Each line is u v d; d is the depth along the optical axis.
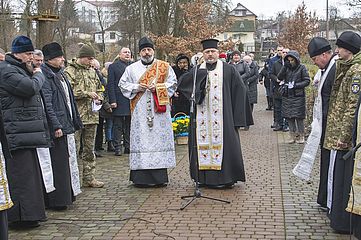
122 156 9.92
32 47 5.59
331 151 5.44
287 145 10.95
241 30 68.38
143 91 7.41
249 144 11.20
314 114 5.97
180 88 7.40
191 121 7.29
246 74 13.34
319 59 5.84
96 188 7.47
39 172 5.71
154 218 5.98
